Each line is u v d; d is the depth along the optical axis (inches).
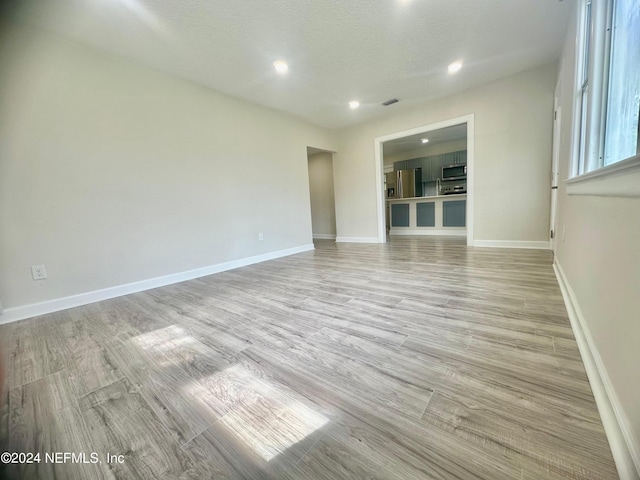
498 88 139.4
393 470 28.1
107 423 36.9
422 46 102.5
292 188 173.3
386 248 175.2
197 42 92.0
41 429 36.2
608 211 36.7
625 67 42.4
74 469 30.1
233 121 137.9
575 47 75.1
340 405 38.1
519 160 138.9
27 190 80.0
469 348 50.4
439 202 234.8
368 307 74.2
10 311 77.4
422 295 80.8
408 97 151.8
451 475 27.1
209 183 128.0
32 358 54.9
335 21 85.7
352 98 147.9
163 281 111.7
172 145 113.7
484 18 88.1
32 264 81.0
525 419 33.4
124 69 99.1
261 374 46.4
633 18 38.8
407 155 264.5
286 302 82.4
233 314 75.0
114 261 98.1
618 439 27.4
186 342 59.6
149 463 30.5
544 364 44.3
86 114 90.3
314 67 113.0
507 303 70.6
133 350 57.0
